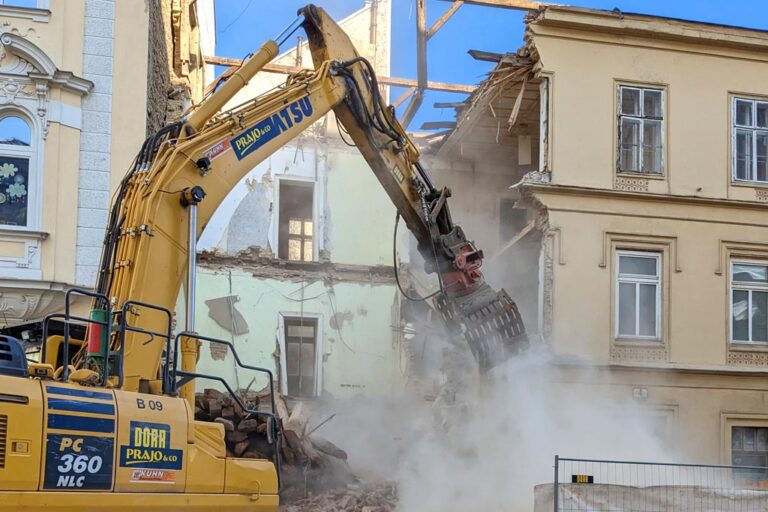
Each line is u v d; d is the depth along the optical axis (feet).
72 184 55.62
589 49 67.56
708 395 65.36
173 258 35.29
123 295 33.86
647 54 68.44
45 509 27.12
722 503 43.91
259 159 39.37
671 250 66.80
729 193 68.23
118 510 28.91
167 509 30.42
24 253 54.24
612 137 67.10
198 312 69.97
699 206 67.62
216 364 69.46
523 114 74.95
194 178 36.70
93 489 28.25
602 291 65.36
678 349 65.82
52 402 27.68
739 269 68.23
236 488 32.81
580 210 65.87
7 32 55.26
